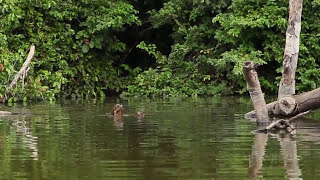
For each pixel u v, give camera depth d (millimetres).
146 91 20875
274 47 20578
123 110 14312
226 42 20891
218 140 9930
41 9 21125
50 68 20516
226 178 7137
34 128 11430
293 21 15094
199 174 7340
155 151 8859
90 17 21109
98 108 15758
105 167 7730
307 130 11352
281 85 14844
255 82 12430
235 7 20922
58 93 20281
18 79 17984
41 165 7863
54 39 21000
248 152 8789
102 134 10609
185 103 17422
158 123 12227
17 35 20266
